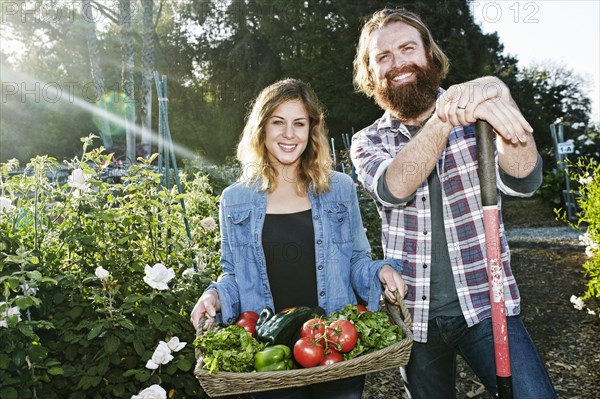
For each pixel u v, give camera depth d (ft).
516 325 7.13
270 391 7.40
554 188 46.70
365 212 23.68
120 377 9.04
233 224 7.93
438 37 59.31
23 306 7.79
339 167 31.37
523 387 6.73
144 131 49.08
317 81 71.77
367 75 8.16
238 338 6.44
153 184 11.76
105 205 10.87
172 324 9.41
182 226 11.73
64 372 8.68
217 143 83.61
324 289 7.77
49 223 10.23
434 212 7.55
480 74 61.93
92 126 79.25
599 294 16.70
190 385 9.43
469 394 13.28
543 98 81.66
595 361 14.46
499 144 6.81
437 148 6.30
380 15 7.81
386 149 7.79
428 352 7.70
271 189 7.94
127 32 46.09
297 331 6.85
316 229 7.82
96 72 54.65
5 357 7.77
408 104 7.52
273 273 7.80
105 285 9.21
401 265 7.61
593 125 56.75
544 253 28.55
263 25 77.77
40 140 76.28
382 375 14.10
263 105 7.66
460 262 7.37
